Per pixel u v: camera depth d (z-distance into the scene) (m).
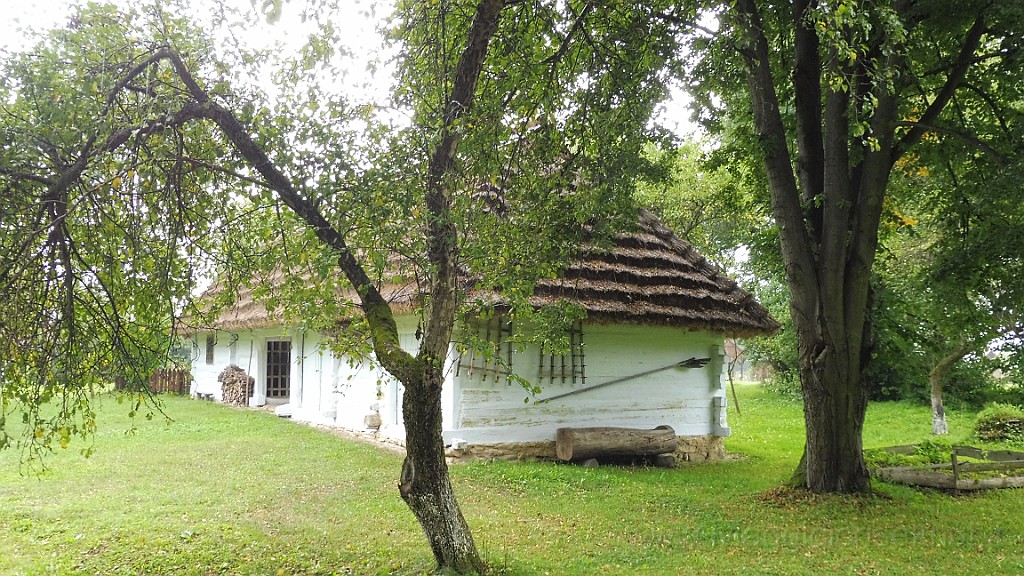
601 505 7.91
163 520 6.83
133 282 4.62
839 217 8.18
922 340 9.50
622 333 11.91
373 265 5.04
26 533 6.34
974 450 10.64
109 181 4.12
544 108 6.10
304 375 15.55
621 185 6.04
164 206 4.89
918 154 10.09
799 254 8.34
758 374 38.25
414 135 4.89
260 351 18.12
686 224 23.55
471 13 5.61
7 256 4.05
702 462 11.98
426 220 4.80
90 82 4.45
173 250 4.68
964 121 9.77
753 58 8.27
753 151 9.99
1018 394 18.62
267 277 5.77
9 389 4.21
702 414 12.60
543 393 11.04
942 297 9.55
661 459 11.31
